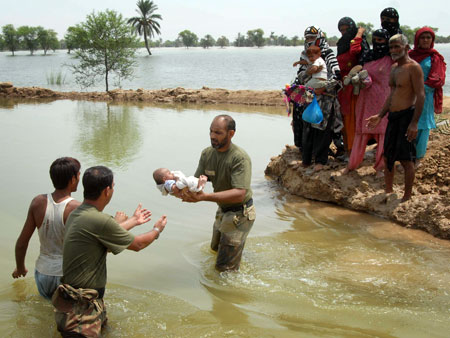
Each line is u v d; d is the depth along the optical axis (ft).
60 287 12.47
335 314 14.34
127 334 13.29
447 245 19.57
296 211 24.29
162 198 25.49
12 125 46.34
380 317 14.08
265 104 64.75
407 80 20.86
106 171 13.19
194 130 43.91
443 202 21.35
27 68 199.62
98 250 12.89
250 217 17.17
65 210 14.14
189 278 16.89
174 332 13.41
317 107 25.30
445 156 25.00
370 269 17.43
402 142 21.63
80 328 12.34
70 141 38.55
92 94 74.69
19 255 14.88
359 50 25.31
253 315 14.38
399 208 22.25
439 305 14.74
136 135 41.29
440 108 23.89
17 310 14.46
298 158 28.86
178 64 245.86
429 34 22.74
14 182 27.25
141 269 17.60
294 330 13.50
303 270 17.47
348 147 27.02
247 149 36.60
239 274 17.13
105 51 82.17
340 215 23.56
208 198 15.75
